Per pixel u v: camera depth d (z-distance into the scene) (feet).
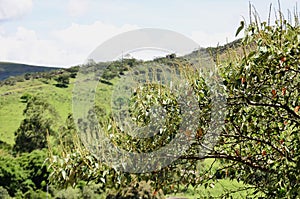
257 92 11.95
